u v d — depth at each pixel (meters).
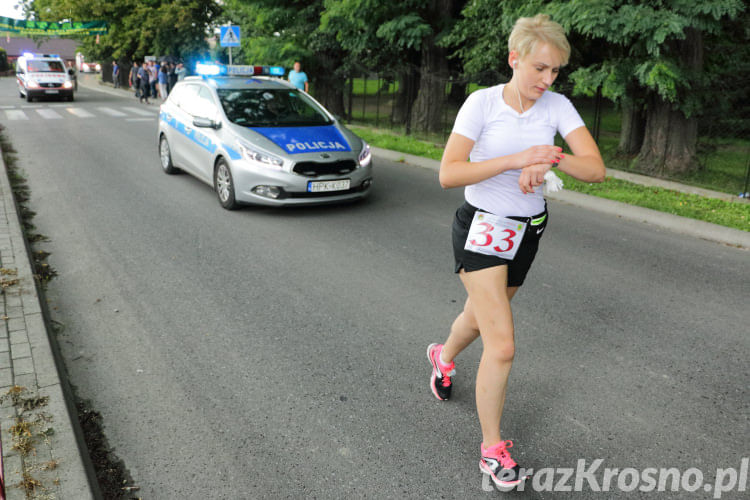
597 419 3.25
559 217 7.52
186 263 5.61
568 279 5.32
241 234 6.57
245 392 3.47
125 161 10.83
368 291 4.99
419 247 6.20
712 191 9.00
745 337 4.23
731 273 5.54
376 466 2.85
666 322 4.46
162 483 2.73
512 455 2.95
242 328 4.28
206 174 8.09
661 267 5.68
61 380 3.36
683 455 2.96
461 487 2.72
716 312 4.66
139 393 3.45
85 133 14.62
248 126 7.60
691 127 9.99
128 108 22.55
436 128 15.87
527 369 3.77
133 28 35.66
